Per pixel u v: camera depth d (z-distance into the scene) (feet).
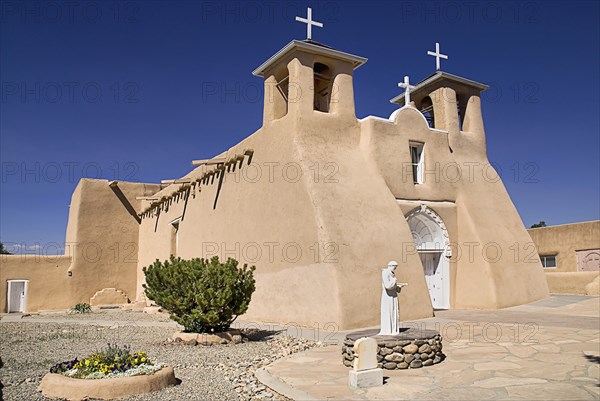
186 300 38.37
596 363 26.61
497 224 59.72
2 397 22.44
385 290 29.50
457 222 59.06
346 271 43.75
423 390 23.13
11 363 30.96
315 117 52.39
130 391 22.79
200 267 39.65
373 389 23.39
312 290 44.96
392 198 51.34
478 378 24.81
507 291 55.06
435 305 58.34
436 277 58.70
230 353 33.73
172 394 23.09
